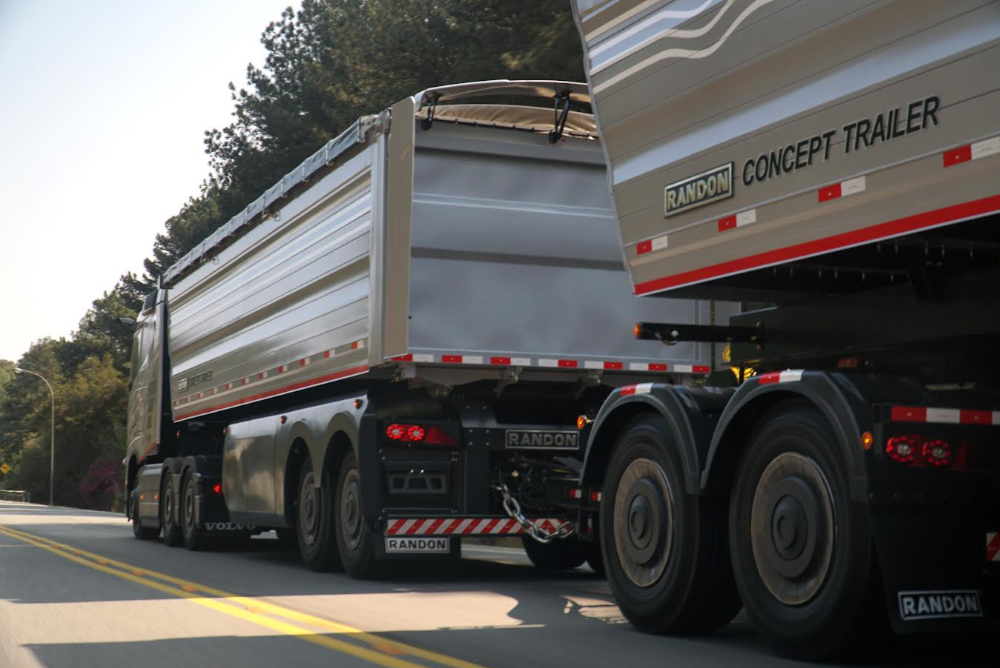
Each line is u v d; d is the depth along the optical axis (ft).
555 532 36.73
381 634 25.05
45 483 293.64
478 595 33.24
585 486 27.07
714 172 22.49
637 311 37.45
